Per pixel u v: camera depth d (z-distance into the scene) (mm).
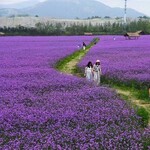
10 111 14836
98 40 96438
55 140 11375
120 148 10914
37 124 13336
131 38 102688
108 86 24266
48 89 21453
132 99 21359
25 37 118000
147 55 45594
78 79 24438
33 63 38281
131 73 29031
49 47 66875
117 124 13773
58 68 38375
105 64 35094
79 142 11289
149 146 11047
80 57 50688
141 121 14805
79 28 153750
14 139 11719
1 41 92438
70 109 15477
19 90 20859
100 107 16094
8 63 38719
